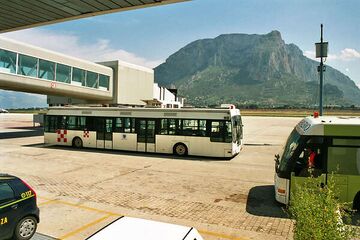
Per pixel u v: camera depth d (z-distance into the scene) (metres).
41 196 11.67
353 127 9.84
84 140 23.72
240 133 22.05
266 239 8.04
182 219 9.45
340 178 9.79
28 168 16.73
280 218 9.55
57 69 33.75
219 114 19.67
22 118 74.00
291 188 10.11
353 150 9.80
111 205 10.70
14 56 28.95
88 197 11.59
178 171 16.28
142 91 48.25
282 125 55.34
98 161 18.89
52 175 15.12
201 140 19.98
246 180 14.44
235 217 9.63
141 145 21.58
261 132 41.66
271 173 15.98
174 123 20.70
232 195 12.00
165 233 4.08
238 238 8.10
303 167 10.08
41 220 9.27
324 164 9.91
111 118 22.70
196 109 20.20
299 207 5.14
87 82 38.06
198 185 13.47
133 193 12.16
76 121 24.09
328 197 5.10
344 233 4.82
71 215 9.72
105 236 3.99
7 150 23.22
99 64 43.12
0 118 73.25
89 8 10.56
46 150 23.27
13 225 7.33
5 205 7.18
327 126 9.98
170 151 20.77
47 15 11.37
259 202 11.15
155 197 11.65
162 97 60.34
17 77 29.19
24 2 10.12
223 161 19.38
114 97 42.81
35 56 31.09
